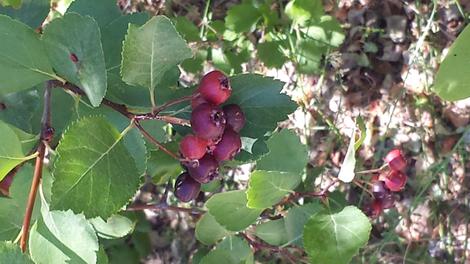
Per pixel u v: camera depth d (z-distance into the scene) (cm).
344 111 35
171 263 37
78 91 18
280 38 33
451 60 21
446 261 33
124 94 18
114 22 20
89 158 15
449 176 33
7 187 19
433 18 34
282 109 19
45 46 17
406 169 34
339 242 20
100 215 15
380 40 35
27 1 21
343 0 36
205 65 36
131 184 16
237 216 21
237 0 37
